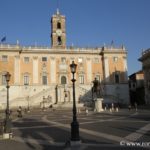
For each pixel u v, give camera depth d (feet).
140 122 100.22
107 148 51.29
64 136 70.23
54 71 308.40
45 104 280.92
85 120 119.85
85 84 312.50
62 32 323.98
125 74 321.52
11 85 292.61
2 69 293.64
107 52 319.47
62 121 118.73
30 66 303.48
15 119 143.95
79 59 317.42
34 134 76.64
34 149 54.08
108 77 317.63
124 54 324.19
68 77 311.47
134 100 357.82
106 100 300.61
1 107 277.23
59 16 328.49
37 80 302.45
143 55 286.46
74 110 58.18
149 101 278.67
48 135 73.31
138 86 352.90
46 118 142.51
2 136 70.13
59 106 266.57
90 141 60.18
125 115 146.00
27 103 286.05
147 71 283.18
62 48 315.58
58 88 295.07
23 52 303.68
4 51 296.71
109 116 142.20
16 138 70.13
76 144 55.77
